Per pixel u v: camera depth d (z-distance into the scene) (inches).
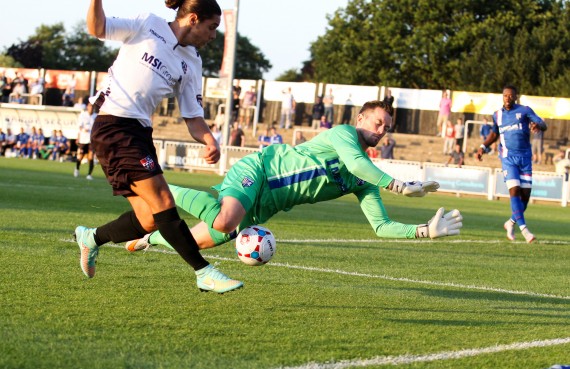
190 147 1433.3
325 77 2716.5
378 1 2620.6
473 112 1658.5
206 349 183.0
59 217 466.9
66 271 275.0
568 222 777.6
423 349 193.6
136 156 216.5
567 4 2420.0
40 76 2016.5
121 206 582.6
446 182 1273.4
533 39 2199.8
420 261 379.9
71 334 189.6
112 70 222.4
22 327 192.9
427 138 1710.1
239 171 239.3
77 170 990.4
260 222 245.6
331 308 241.0
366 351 188.5
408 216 708.7
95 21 213.6
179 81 228.8
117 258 314.5
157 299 238.4
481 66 2239.2
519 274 355.3
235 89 1759.4
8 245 328.2
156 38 221.6
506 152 537.0
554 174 1210.0
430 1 2490.2
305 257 363.6
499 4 2496.3
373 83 2635.3
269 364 172.2
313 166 239.1
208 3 224.1
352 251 402.3
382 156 1459.2
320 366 171.6
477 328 223.1
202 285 216.8
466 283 314.7
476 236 549.6
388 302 257.1
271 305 240.2
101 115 221.0
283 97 1761.8
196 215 230.2
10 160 1392.7
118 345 181.9
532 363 184.5
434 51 2433.6
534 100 1588.3
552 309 263.0
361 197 248.1
